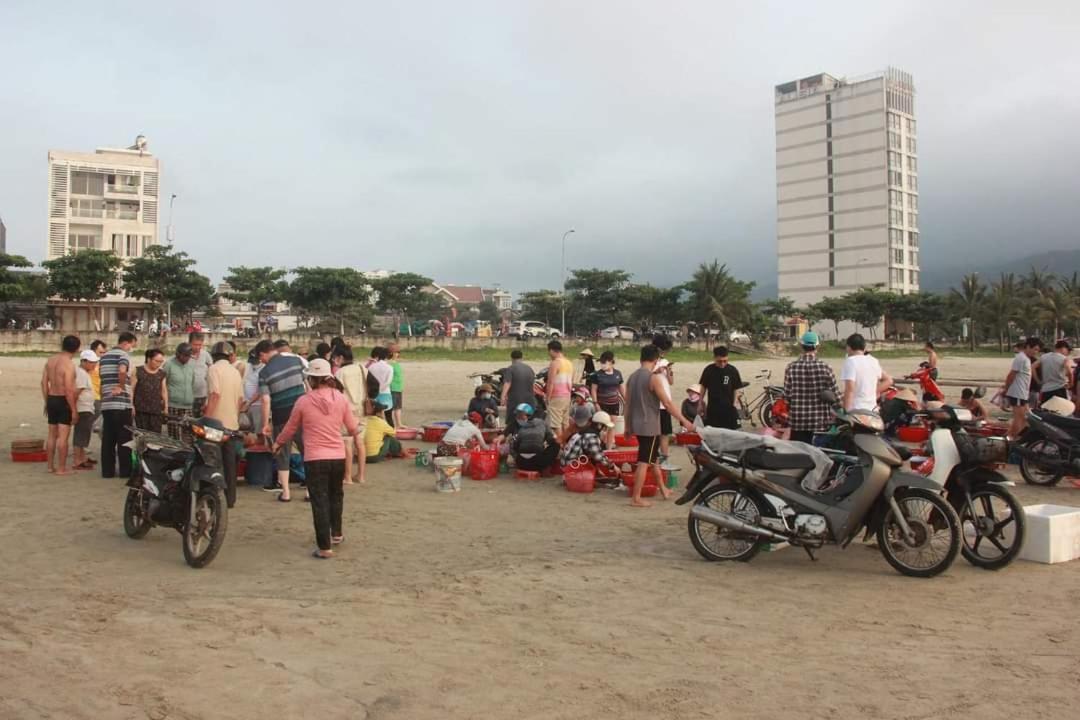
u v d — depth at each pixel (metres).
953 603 5.95
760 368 51.38
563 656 4.88
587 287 86.25
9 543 7.77
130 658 4.80
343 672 4.60
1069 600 6.01
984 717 4.03
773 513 7.02
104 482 11.05
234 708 4.13
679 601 6.02
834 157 131.88
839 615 5.68
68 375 11.55
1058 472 10.77
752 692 4.34
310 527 8.54
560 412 13.30
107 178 75.12
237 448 10.59
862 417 6.87
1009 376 13.75
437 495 10.39
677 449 14.83
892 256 127.31
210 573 6.76
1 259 58.53
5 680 4.47
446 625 5.45
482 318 127.69
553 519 9.00
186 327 67.12
